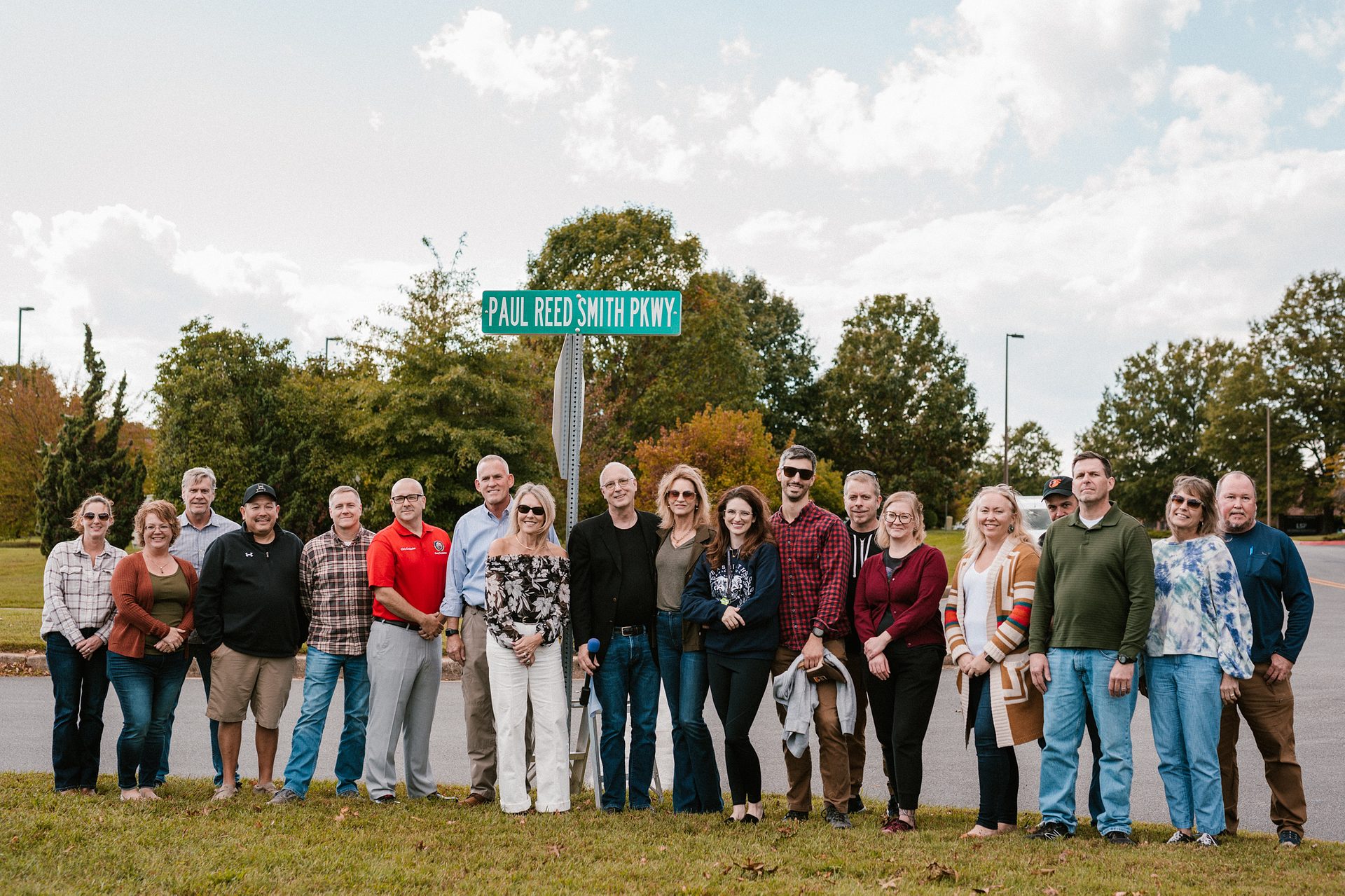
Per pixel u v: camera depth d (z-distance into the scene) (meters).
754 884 4.44
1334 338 66.44
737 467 26.78
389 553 6.34
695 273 43.06
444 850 5.02
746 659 5.78
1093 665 5.55
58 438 27.27
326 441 31.69
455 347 28.94
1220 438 69.19
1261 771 7.79
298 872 4.59
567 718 6.21
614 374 41.59
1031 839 5.48
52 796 6.00
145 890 4.30
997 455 96.69
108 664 6.22
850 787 6.53
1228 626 5.45
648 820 5.81
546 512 6.09
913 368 57.38
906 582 5.77
